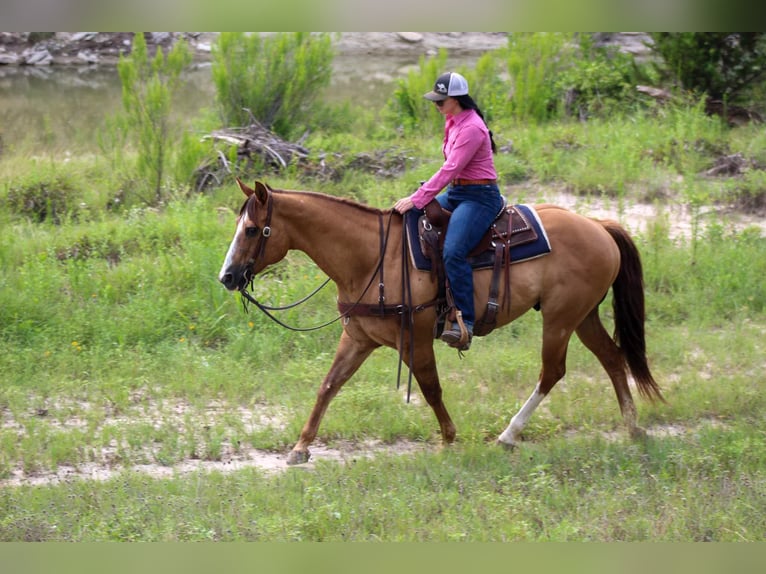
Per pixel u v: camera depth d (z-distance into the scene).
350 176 17.11
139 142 18.61
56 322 11.85
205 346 11.78
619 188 16.55
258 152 17.78
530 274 8.79
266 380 10.70
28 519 7.45
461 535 7.06
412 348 8.60
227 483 8.20
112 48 35.03
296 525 7.25
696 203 15.61
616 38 29.38
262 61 20.31
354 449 9.34
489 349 11.56
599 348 9.45
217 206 15.94
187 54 17.88
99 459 9.02
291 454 8.91
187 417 9.70
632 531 7.25
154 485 8.15
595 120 20.95
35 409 10.09
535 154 18.17
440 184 8.40
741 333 11.89
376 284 8.59
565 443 9.01
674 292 13.13
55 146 20.81
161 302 12.18
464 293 8.47
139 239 14.21
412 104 21.59
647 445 8.95
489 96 22.72
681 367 11.20
